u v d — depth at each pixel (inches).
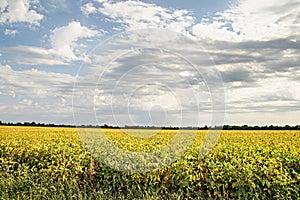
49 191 291.1
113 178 295.0
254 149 377.1
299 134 764.6
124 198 279.1
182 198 268.4
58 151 384.2
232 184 260.1
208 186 268.4
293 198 257.9
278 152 344.8
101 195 275.7
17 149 425.4
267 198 257.4
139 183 296.5
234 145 423.8
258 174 266.5
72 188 291.6
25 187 301.7
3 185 297.6
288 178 263.3
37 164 381.7
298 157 306.7
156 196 260.7
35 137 609.0
